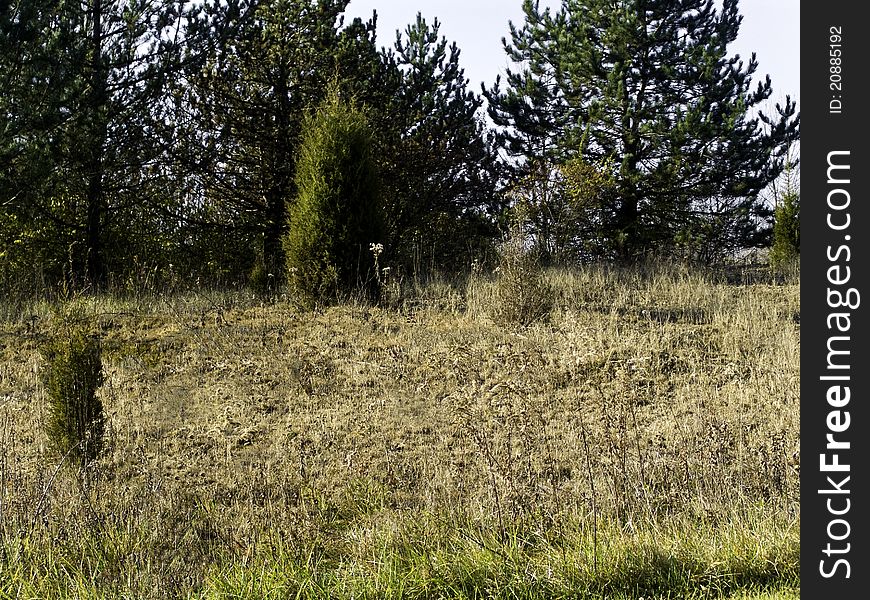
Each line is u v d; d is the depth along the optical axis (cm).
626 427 832
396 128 1983
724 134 2162
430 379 1002
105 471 718
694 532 590
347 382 997
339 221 1397
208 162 1852
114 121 1719
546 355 1068
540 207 2030
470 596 532
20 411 899
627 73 2295
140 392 967
